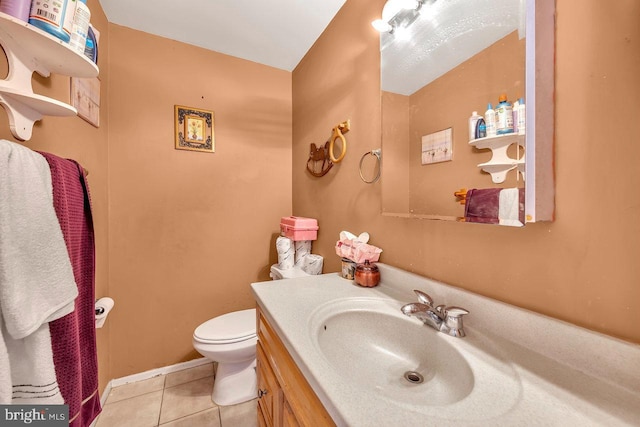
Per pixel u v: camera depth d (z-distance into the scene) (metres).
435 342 0.67
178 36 1.65
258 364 0.98
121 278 1.55
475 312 0.69
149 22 1.52
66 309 0.68
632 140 0.45
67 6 0.70
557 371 0.50
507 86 0.61
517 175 0.59
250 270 1.93
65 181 0.78
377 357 0.76
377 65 1.12
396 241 1.01
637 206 0.45
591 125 0.50
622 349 0.45
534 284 0.59
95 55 0.95
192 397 1.46
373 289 0.99
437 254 0.84
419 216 0.89
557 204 0.55
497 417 0.39
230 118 1.85
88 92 1.24
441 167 0.81
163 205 1.66
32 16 0.65
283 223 1.80
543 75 0.55
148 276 1.62
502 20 0.63
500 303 0.63
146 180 1.61
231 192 1.86
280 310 0.79
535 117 0.55
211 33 1.62
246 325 1.46
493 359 0.55
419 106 0.89
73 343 0.73
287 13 1.43
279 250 1.68
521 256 0.61
